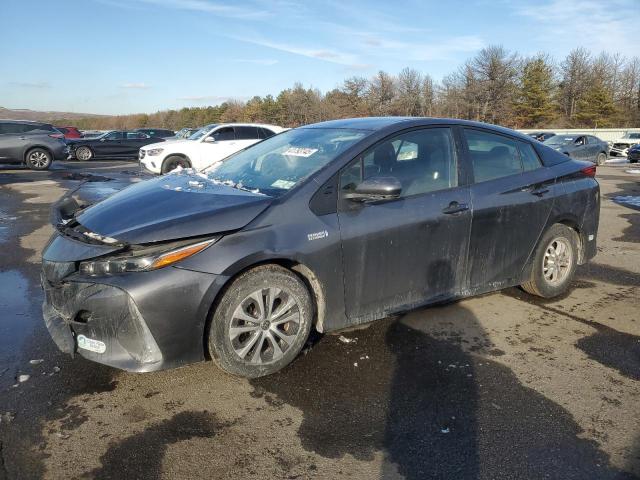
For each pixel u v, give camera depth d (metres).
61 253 2.95
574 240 4.69
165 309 2.74
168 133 25.42
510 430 2.67
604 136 42.00
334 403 2.89
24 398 2.89
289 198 3.17
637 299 4.68
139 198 3.33
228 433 2.61
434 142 3.86
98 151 23.22
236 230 2.95
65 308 2.89
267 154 4.03
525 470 2.38
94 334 2.80
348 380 3.13
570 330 3.95
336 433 2.62
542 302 4.55
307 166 3.48
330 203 3.27
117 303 2.72
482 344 3.65
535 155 4.48
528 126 63.12
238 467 2.37
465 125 4.08
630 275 5.45
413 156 3.72
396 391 3.02
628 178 16.22
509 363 3.38
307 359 3.37
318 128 4.18
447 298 3.86
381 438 2.59
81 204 3.97
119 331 2.76
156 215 3.00
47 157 17.23
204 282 2.80
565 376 3.23
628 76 63.28
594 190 4.79
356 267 3.35
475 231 3.89
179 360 2.84
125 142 23.66
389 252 3.47
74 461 2.39
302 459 2.43
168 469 2.35
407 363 3.35
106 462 2.39
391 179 3.18
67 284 2.86
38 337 3.68
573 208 4.57
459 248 3.84
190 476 2.31
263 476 2.31
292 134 4.30
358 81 73.25
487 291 4.12
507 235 4.11
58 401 2.87
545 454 2.49
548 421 2.75
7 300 4.47
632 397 3.01
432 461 2.43
